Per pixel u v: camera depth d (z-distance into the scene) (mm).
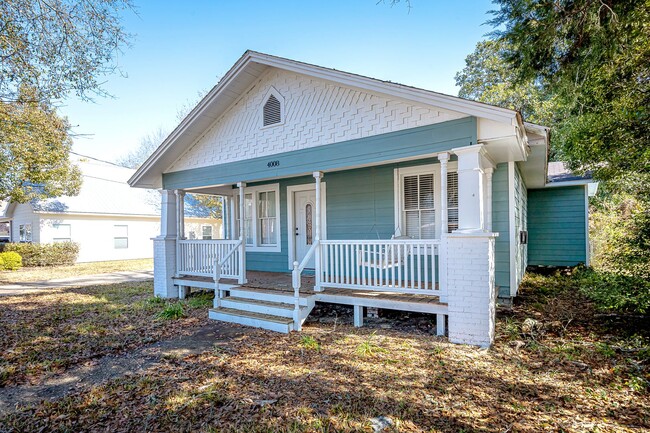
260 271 9562
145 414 3121
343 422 2906
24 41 5816
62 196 18156
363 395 3357
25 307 7711
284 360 4312
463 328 4746
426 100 5008
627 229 5250
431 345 4715
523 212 9734
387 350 4555
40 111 8695
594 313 6008
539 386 3484
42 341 5277
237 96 7500
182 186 8539
